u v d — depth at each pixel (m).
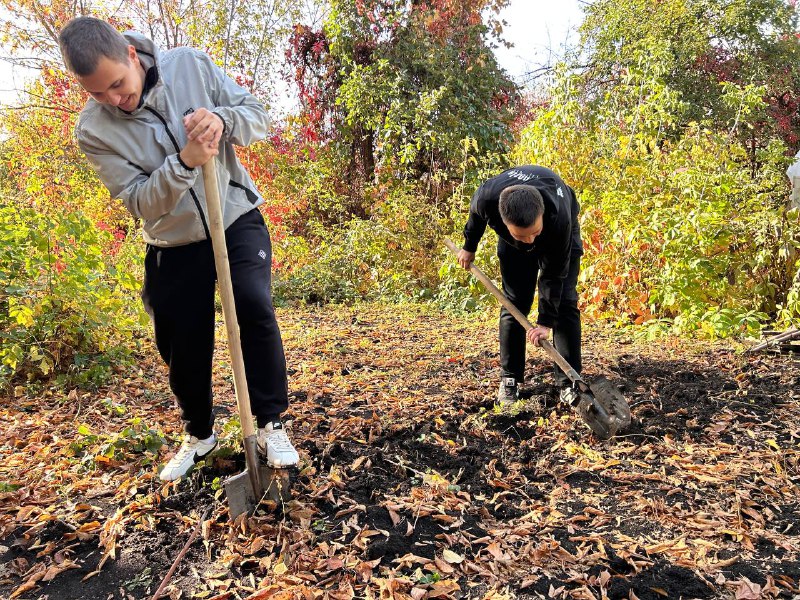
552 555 2.51
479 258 7.71
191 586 2.34
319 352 5.66
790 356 4.97
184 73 2.57
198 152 2.32
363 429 3.67
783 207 6.47
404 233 9.19
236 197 2.71
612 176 6.97
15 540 2.61
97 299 4.72
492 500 2.94
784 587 2.32
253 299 2.66
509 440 3.57
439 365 5.12
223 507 2.74
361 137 11.86
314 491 2.89
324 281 9.11
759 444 3.48
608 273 6.44
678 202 6.47
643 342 5.65
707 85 14.90
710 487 3.04
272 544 2.53
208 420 2.96
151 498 2.84
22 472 3.15
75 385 4.49
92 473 3.14
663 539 2.63
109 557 2.51
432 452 3.40
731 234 6.17
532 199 3.12
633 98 8.48
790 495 2.95
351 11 11.46
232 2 12.05
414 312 7.80
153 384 4.61
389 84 10.95
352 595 2.25
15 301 4.31
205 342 2.76
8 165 11.62
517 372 4.07
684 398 4.12
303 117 11.32
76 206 9.29
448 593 2.29
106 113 2.46
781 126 14.71
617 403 3.56
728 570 2.42
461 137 10.97
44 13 11.12
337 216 10.95
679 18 14.86
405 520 2.73
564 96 7.73
